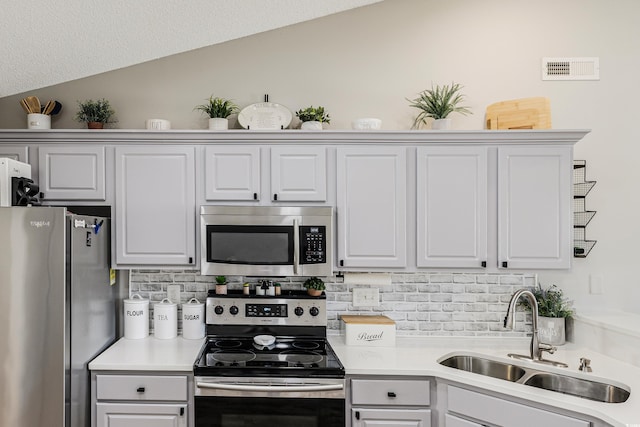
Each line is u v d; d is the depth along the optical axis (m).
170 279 2.67
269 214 2.34
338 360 2.13
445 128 2.47
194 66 2.68
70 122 2.66
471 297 2.64
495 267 2.35
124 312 2.54
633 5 2.62
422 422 2.04
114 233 2.37
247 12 2.42
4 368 1.83
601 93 2.62
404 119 2.69
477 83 2.68
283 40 2.70
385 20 2.70
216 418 2.00
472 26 2.68
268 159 2.38
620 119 2.61
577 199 2.60
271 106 2.66
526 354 2.30
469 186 2.35
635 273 2.58
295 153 2.38
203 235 2.34
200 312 2.52
